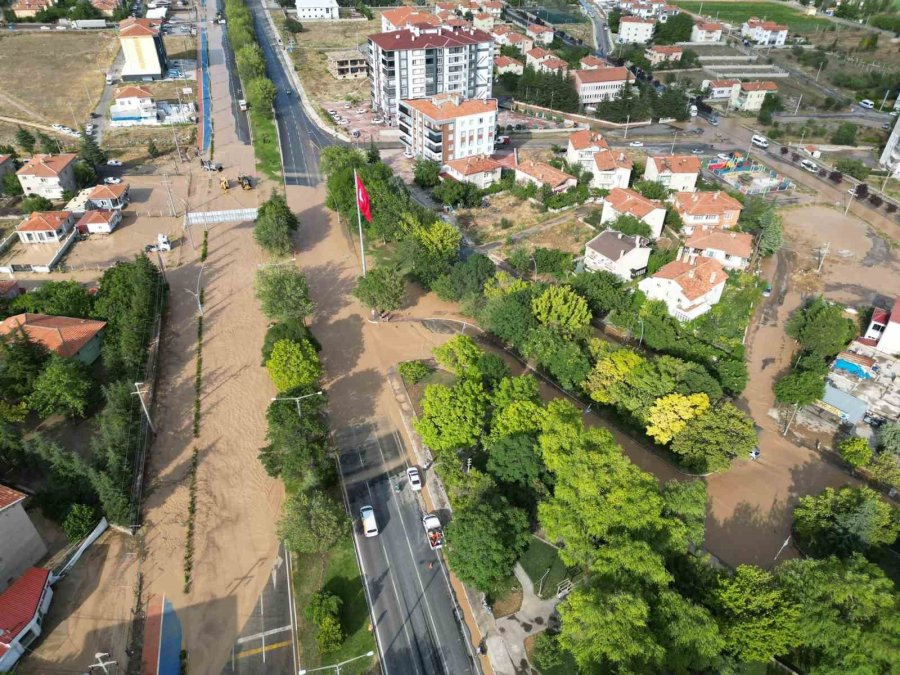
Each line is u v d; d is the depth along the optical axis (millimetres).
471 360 103438
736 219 154125
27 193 164500
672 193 169500
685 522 75125
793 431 101938
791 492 91312
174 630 72125
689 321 117750
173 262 142875
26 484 88125
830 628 63188
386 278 120938
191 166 190875
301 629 72500
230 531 83688
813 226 167625
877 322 116062
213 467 92688
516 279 126375
